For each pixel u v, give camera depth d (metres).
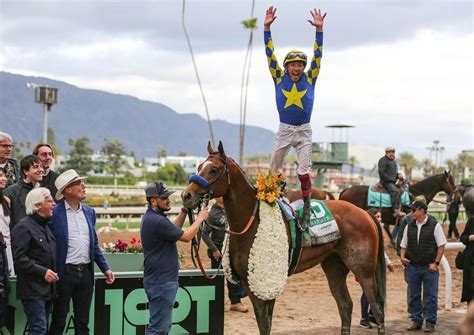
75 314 6.16
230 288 9.19
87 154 108.88
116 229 18.38
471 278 8.02
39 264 5.74
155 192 6.06
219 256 7.77
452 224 18.70
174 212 20.11
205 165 6.37
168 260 6.08
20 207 6.40
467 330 2.39
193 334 6.95
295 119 7.05
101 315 6.60
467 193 8.04
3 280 5.77
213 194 6.38
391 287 11.61
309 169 7.01
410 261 8.43
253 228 6.58
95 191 40.28
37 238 5.73
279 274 6.50
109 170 104.94
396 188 14.34
